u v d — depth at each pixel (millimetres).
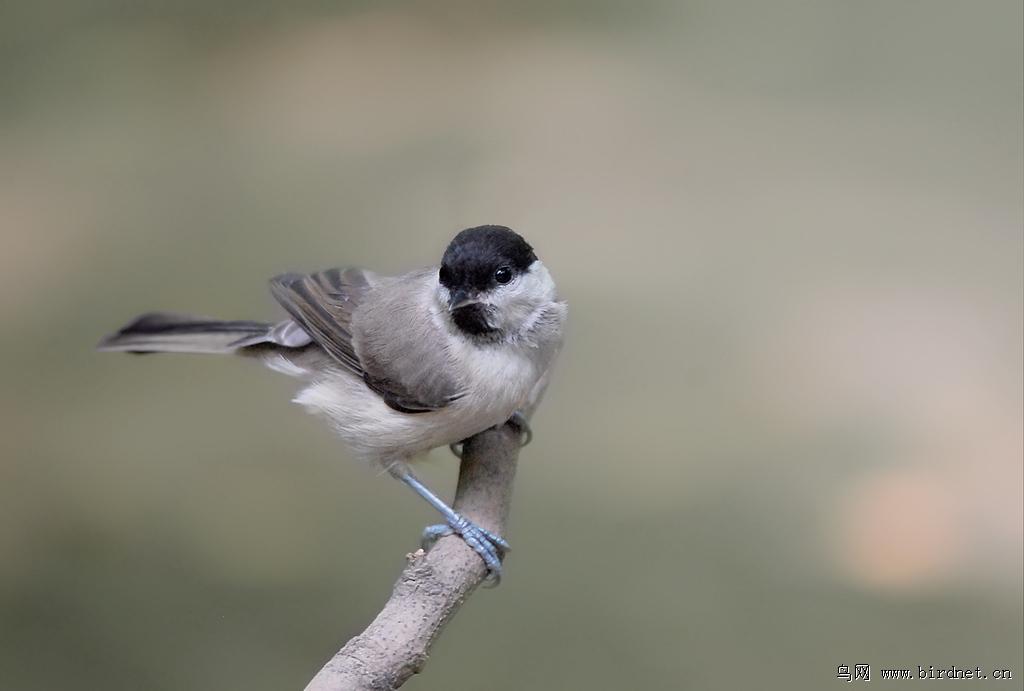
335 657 4816
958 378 11102
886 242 12906
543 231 13242
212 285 12367
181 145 15008
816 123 15258
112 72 15875
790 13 17328
